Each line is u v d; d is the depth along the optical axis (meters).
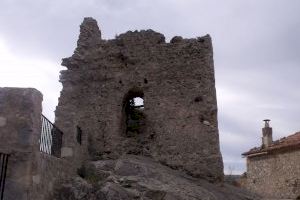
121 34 18.20
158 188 12.00
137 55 17.70
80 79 17.70
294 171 23.52
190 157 15.80
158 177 13.21
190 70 17.05
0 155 7.21
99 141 16.72
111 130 16.80
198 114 16.36
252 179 28.16
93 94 17.48
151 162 15.45
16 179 7.34
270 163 26.20
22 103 7.78
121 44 18.05
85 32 18.41
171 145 16.14
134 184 12.07
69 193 10.29
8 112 7.73
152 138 16.47
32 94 7.85
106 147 16.56
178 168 15.73
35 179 7.79
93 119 17.09
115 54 17.91
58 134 10.88
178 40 17.61
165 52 17.52
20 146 7.54
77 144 13.02
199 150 15.84
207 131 16.05
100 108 17.22
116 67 17.77
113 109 17.11
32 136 7.66
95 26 18.73
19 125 7.66
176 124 16.39
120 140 16.61
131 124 18.06
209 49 17.28
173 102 16.73
